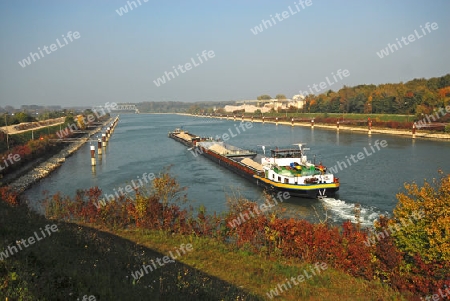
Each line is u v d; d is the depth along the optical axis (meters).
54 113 172.38
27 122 116.62
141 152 86.94
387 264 17.56
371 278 17.81
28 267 13.48
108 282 13.64
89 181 54.38
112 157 79.50
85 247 18.45
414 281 16.12
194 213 34.66
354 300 15.47
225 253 21.06
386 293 15.95
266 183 44.91
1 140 71.25
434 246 16.55
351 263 18.70
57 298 11.59
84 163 72.31
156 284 15.01
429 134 94.31
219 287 16.02
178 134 117.38
